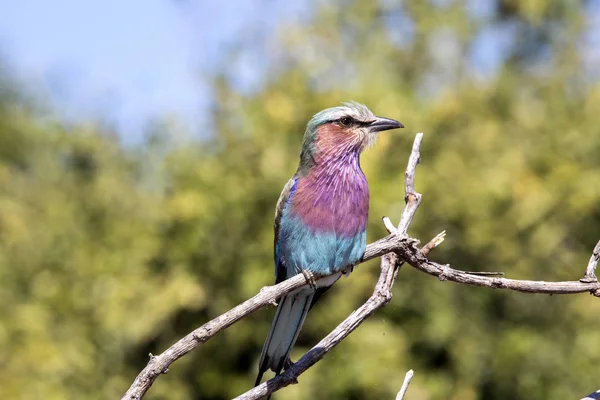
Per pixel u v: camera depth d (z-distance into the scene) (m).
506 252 14.58
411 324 14.55
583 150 15.66
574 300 15.01
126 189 17.28
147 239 15.25
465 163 14.89
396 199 13.96
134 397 5.61
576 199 14.82
